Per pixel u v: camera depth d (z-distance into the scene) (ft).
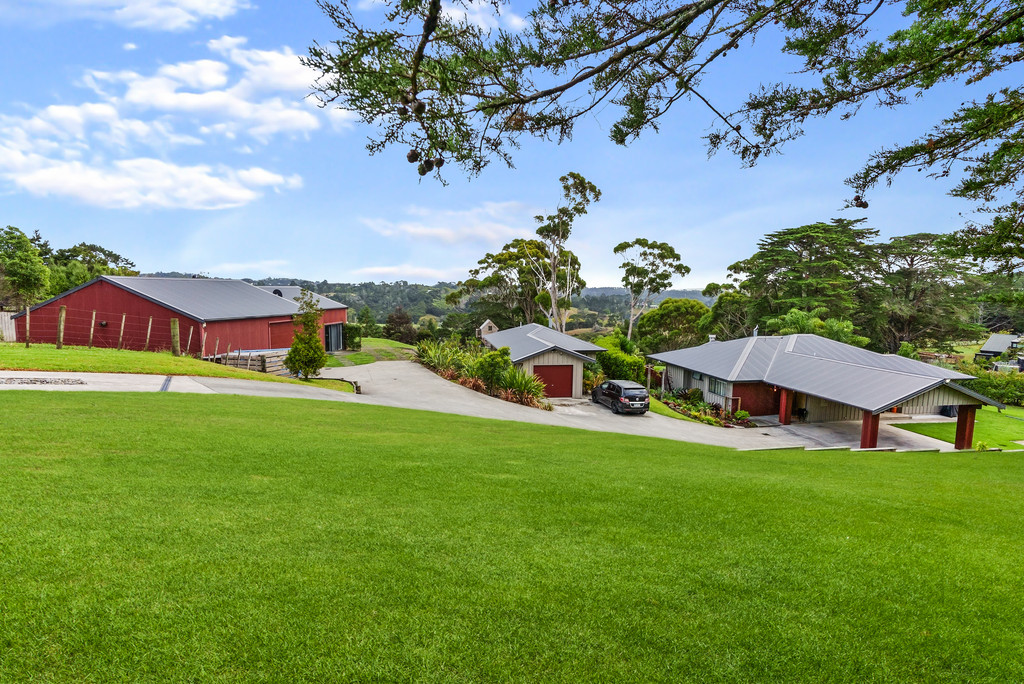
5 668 8.07
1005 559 15.76
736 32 11.41
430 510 17.61
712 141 13.32
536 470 25.32
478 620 10.62
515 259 176.65
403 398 63.87
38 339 84.12
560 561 13.87
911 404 54.19
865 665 10.00
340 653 9.19
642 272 168.35
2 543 12.05
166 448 22.80
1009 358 159.02
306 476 20.68
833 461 37.60
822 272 140.15
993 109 15.88
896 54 14.17
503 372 75.72
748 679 9.41
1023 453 45.88
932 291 138.31
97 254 197.36
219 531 14.08
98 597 10.18
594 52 9.91
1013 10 13.65
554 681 8.93
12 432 23.16
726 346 90.12
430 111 8.63
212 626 9.63
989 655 10.46
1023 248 19.07
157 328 78.74
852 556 15.48
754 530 17.63
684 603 11.99
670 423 68.39
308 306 70.33
